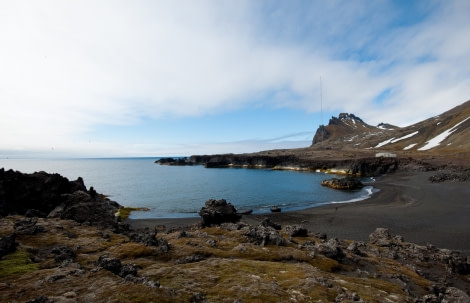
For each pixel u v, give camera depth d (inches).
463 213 2650.1
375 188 4714.6
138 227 2495.1
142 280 803.4
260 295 821.9
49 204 2561.5
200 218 2878.9
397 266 1380.4
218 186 5526.6
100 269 924.0
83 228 1882.4
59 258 1136.2
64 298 685.9
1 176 2495.1
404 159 7096.5
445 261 1481.3
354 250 1526.8
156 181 6594.5
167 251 1301.7
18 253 1174.3
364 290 952.9
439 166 6240.2
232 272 1033.5
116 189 5260.8
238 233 1707.7
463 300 919.0
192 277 952.9
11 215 2187.5
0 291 765.3
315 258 1310.3
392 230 2212.1
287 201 3873.0
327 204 3558.1
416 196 3609.7
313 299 829.2
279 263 1206.9
